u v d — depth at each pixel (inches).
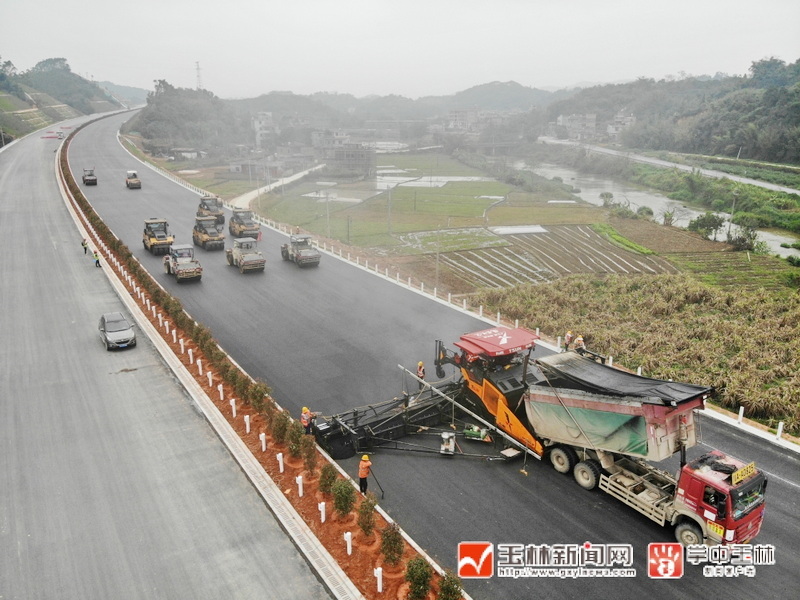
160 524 647.1
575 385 687.1
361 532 627.2
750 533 577.3
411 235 2785.4
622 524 649.0
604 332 1309.1
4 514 659.4
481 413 826.2
